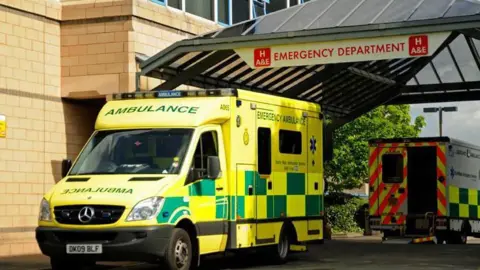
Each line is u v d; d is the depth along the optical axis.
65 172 14.37
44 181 19.73
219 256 18.72
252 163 15.59
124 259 13.12
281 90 25.00
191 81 21.62
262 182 15.88
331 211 34.69
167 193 13.31
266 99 16.19
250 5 25.20
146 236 12.94
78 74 20.28
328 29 18.52
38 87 19.70
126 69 19.95
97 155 14.41
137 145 14.30
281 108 16.72
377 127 35.47
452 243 26.89
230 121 15.05
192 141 14.16
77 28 20.36
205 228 14.20
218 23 23.80
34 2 19.64
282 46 19.08
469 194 27.31
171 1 21.95
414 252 20.48
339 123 27.41
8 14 18.98
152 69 19.47
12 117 18.97
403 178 25.48
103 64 20.14
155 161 14.03
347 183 35.81
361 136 35.31
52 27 20.25
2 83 18.75
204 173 14.29
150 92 15.13
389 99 27.95
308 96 26.06
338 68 22.47
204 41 19.22
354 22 18.75
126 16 20.06
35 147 19.53
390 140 25.59
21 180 19.12
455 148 25.81
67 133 20.47
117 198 13.07
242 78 23.17
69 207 13.28
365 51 18.44
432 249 21.75
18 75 19.17
